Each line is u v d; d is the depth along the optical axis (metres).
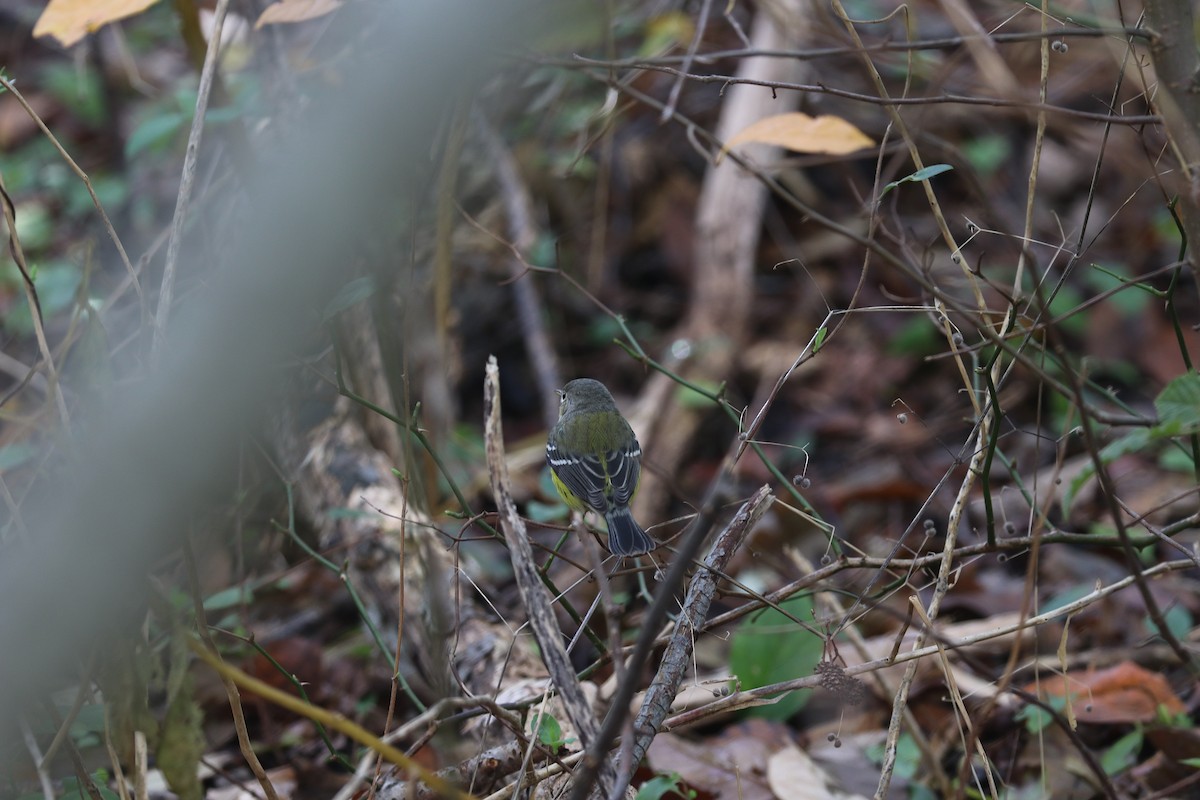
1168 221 16.19
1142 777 7.94
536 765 6.55
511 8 3.35
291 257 3.32
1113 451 5.39
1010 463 7.93
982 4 14.62
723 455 15.58
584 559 12.11
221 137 10.77
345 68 9.35
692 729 9.23
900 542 6.60
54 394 6.01
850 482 14.32
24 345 14.55
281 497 10.82
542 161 16.31
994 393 6.32
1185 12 5.60
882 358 16.84
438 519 10.98
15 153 18.73
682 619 6.13
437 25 3.23
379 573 9.73
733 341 16.41
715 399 7.51
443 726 6.72
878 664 6.38
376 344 10.76
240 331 3.38
